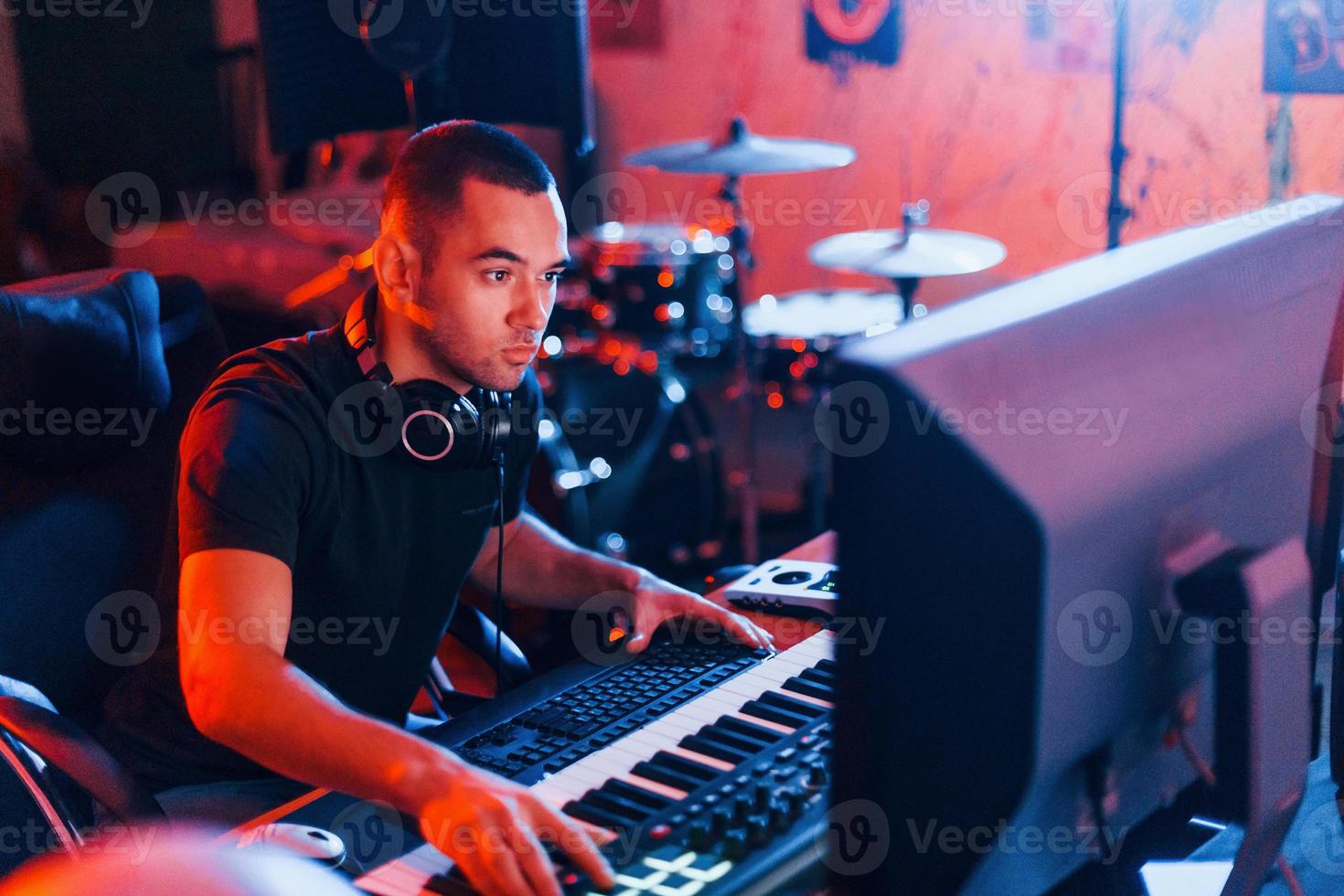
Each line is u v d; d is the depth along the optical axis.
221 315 3.34
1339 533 0.95
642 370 3.40
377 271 1.23
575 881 0.81
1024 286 0.71
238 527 1.12
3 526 1.43
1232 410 0.76
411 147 1.20
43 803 1.25
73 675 1.49
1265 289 0.79
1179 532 0.74
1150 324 0.71
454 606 1.46
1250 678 0.76
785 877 0.82
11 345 1.40
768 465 3.92
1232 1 2.85
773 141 3.32
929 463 0.61
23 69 3.47
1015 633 0.66
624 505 3.45
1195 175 3.02
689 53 3.87
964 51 3.38
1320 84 2.70
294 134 2.39
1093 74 3.16
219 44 3.60
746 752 0.98
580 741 1.05
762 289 3.95
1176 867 1.12
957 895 0.70
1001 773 0.68
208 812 1.27
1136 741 0.79
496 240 1.16
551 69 2.32
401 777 0.89
